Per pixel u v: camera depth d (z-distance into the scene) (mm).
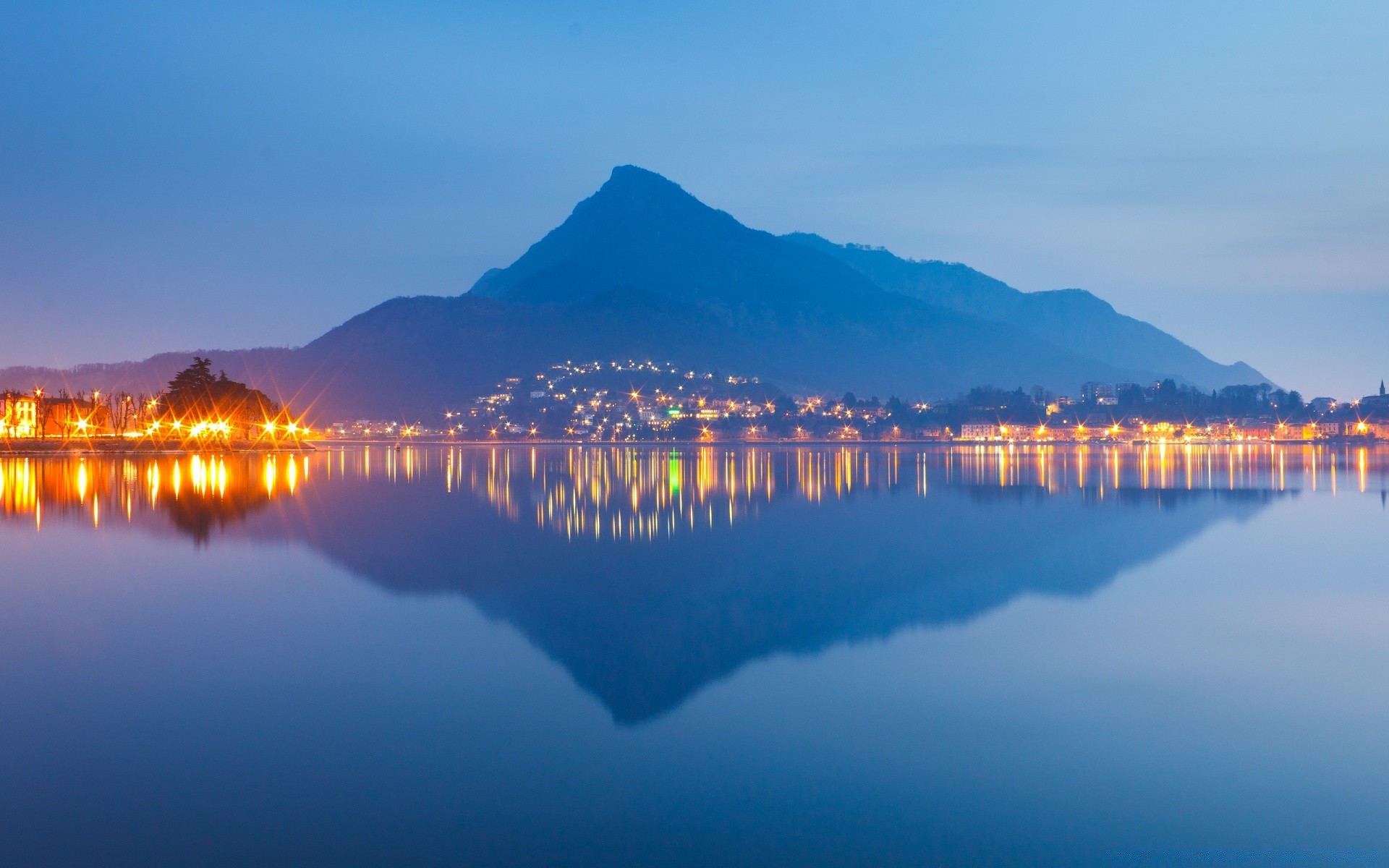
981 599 43031
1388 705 26953
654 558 55906
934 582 47812
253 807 19969
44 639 33375
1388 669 30703
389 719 25328
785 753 23328
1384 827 19641
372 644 33469
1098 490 112562
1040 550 59656
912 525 74750
